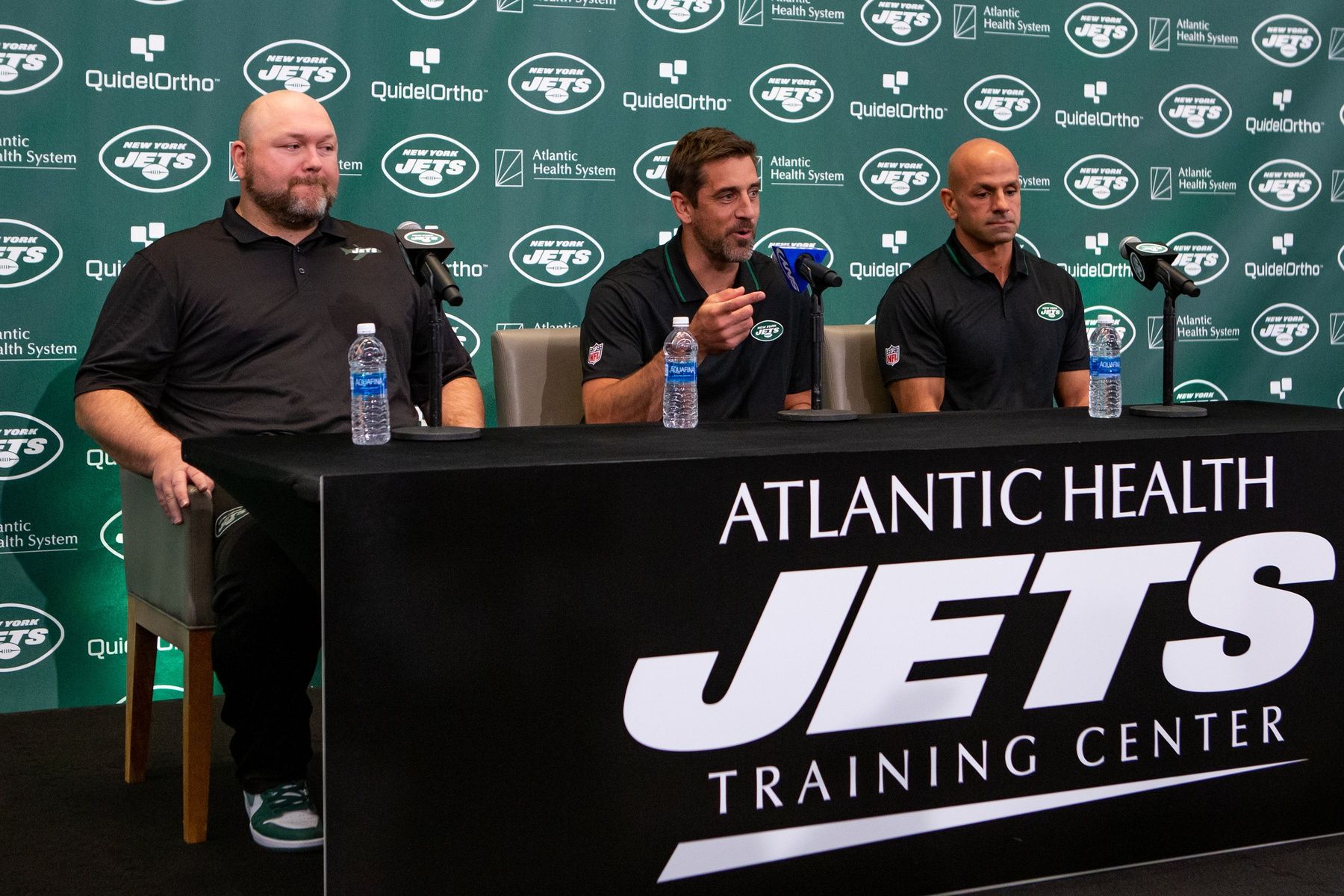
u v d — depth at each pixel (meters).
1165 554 2.00
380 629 1.62
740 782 1.81
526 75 3.26
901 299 3.17
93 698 3.10
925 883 1.92
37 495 3.01
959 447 1.88
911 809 1.90
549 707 1.71
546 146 3.29
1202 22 3.75
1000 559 1.91
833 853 1.87
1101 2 3.67
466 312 3.28
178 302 2.53
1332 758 2.13
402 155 3.19
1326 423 2.16
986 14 3.58
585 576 1.71
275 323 2.56
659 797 1.78
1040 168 3.66
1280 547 2.07
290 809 2.18
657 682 1.76
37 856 2.16
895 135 3.54
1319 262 3.91
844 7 3.47
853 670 1.85
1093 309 3.74
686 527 1.75
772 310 2.92
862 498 1.83
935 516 1.87
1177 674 2.03
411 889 1.67
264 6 3.05
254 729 2.18
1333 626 2.12
